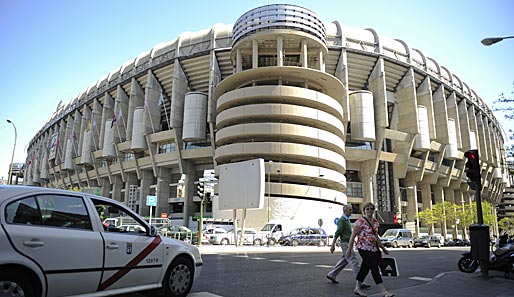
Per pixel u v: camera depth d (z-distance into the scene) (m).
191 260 6.20
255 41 47.53
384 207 57.28
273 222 35.84
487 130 80.19
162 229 29.48
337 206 45.97
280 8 47.59
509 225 86.44
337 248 28.84
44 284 4.04
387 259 6.46
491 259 10.15
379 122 55.38
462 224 65.12
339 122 48.19
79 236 4.49
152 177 62.78
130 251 5.08
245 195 27.30
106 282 4.71
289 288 7.30
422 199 66.38
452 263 14.63
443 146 63.75
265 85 45.69
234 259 14.56
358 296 6.61
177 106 56.75
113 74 71.19
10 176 28.72
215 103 53.62
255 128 43.34
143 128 58.53
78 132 78.94
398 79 61.69
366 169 57.22
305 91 45.47
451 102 69.31
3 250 3.74
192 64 57.84
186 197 55.53
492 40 11.11
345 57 54.69
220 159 46.59
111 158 67.19
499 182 89.69
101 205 5.16
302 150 43.06
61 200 4.59
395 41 63.44
